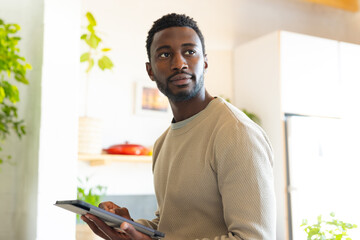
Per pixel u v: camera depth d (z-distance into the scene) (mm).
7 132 2238
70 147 2068
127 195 3885
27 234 2113
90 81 3814
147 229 972
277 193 3951
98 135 3514
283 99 4000
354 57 4406
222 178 1028
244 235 954
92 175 3768
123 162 3910
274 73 4074
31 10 2322
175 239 1116
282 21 4801
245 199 979
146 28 4117
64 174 2041
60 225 2010
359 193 4094
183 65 1096
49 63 2055
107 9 3965
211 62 4426
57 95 2061
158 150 1365
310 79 4152
